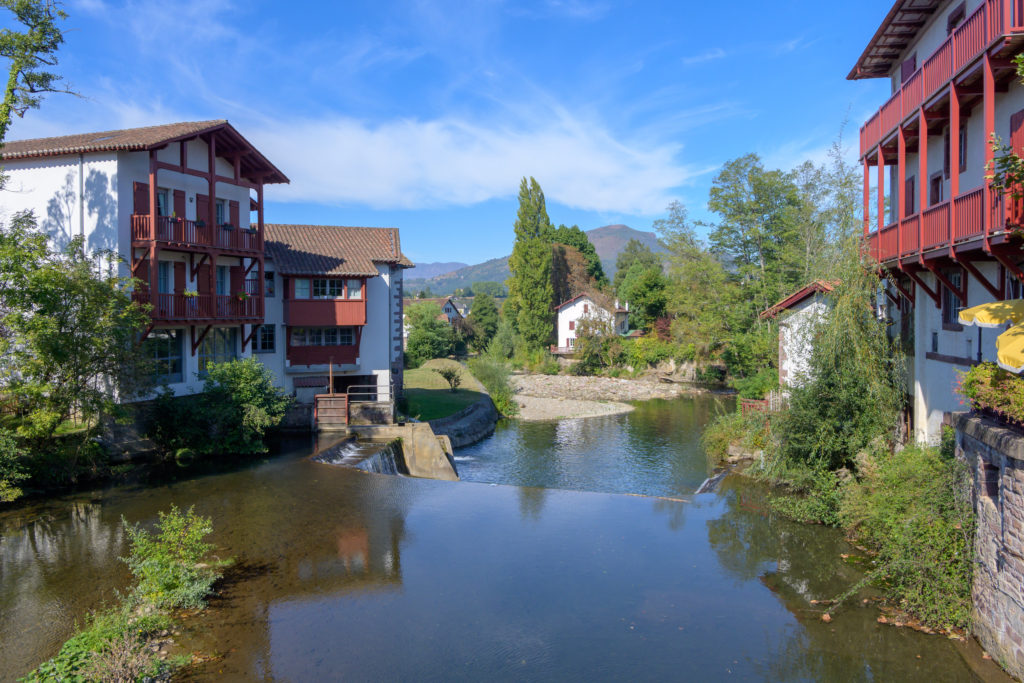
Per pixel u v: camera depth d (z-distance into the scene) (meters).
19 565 11.55
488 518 15.79
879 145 17.12
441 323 72.69
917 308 16.31
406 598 11.12
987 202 10.84
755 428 21.19
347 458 20.69
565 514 16.36
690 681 8.72
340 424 24.20
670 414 41.78
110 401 15.71
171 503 15.43
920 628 10.22
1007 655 8.59
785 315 23.28
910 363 17.16
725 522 15.89
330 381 26.16
